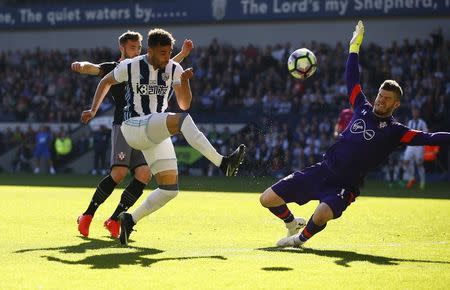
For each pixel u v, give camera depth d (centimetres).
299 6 3781
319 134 3216
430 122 3170
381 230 1192
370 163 952
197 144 899
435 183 2919
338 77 3491
